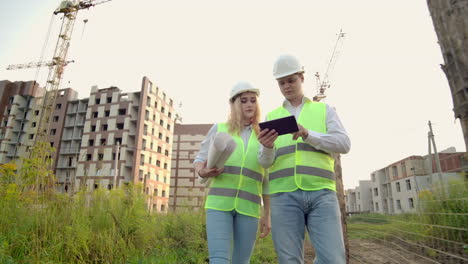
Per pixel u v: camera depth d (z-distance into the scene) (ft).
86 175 19.42
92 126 163.73
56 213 15.16
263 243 21.59
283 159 7.51
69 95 179.22
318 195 6.86
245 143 8.54
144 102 160.04
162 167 172.65
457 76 6.64
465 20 6.52
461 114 6.55
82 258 12.79
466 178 15.61
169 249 18.12
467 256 14.74
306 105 8.13
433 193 18.37
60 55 172.45
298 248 6.88
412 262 16.19
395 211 157.07
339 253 6.40
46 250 12.41
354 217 55.21
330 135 7.09
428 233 18.31
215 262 6.88
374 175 194.59
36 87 194.70
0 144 175.32
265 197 9.04
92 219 16.20
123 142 151.74
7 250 11.88
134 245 16.53
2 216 13.79
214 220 7.45
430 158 27.22
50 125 173.37
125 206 18.45
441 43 7.07
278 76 7.88
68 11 181.47
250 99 8.66
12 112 183.52
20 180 17.95
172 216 22.62
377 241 24.85
